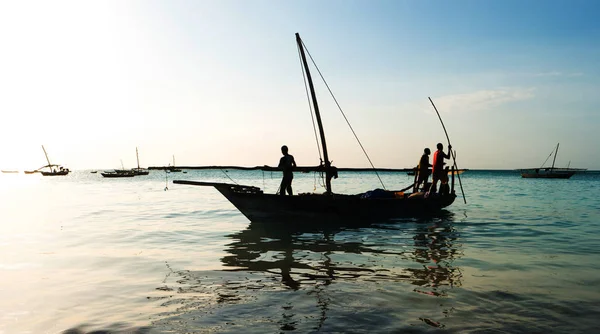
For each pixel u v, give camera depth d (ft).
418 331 14.26
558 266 24.17
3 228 42.63
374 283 20.61
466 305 17.07
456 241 33.22
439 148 51.72
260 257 27.53
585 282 20.58
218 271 23.66
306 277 22.00
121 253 29.35
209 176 362.53
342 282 20.88
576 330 14.38
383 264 25.04
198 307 17.15
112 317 16.11
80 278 22.36
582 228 39.88
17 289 20.27
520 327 14.65
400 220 47.21
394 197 52.39
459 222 45.01
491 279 21.26
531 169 266.77
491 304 17.20
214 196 97.96
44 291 19.90
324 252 29.09
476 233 37.37
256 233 38.78
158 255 28.53
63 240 35.06
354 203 44.55
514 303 17.31
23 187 157.89
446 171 52.95
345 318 15.58
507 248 29.99
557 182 202.90
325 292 19.10
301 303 17.47
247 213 43.34
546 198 81.61
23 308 17.39
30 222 47.62
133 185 175.63
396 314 16.01
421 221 46.29
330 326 14.76
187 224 45.75
